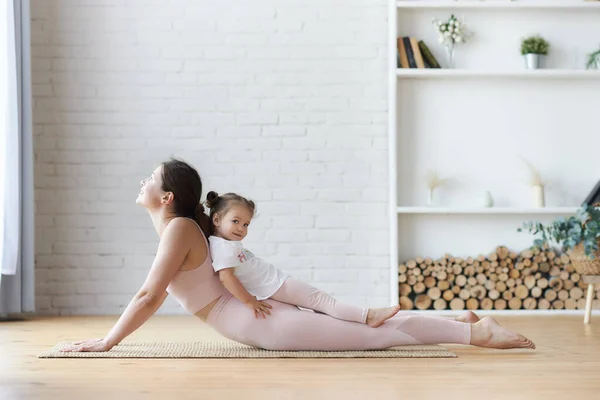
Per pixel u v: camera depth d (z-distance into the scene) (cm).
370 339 324
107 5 526
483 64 531
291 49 530
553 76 525
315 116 529
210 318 327
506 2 514
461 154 531
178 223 320
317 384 261
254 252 525
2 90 463
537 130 532
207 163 527
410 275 521
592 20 532
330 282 526
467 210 510
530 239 532
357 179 528
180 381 265
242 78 528
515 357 322
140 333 411
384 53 531
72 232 522
